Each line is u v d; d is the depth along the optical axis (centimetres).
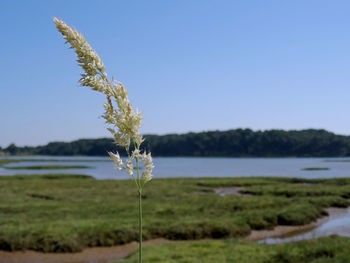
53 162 17288
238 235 2122
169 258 1445
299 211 2695
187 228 2084
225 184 5172
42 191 3997
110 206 2902
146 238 2009
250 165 13675
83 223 2153
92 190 4162
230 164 14650
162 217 2505
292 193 4000
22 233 1886
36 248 1764
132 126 185
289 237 2128
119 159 191
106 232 1967
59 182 5184
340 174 8288
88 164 14788
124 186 4653
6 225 2086
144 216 2514
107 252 1767
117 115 186
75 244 1778
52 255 1695
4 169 10600
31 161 18738
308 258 1436
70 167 11969
